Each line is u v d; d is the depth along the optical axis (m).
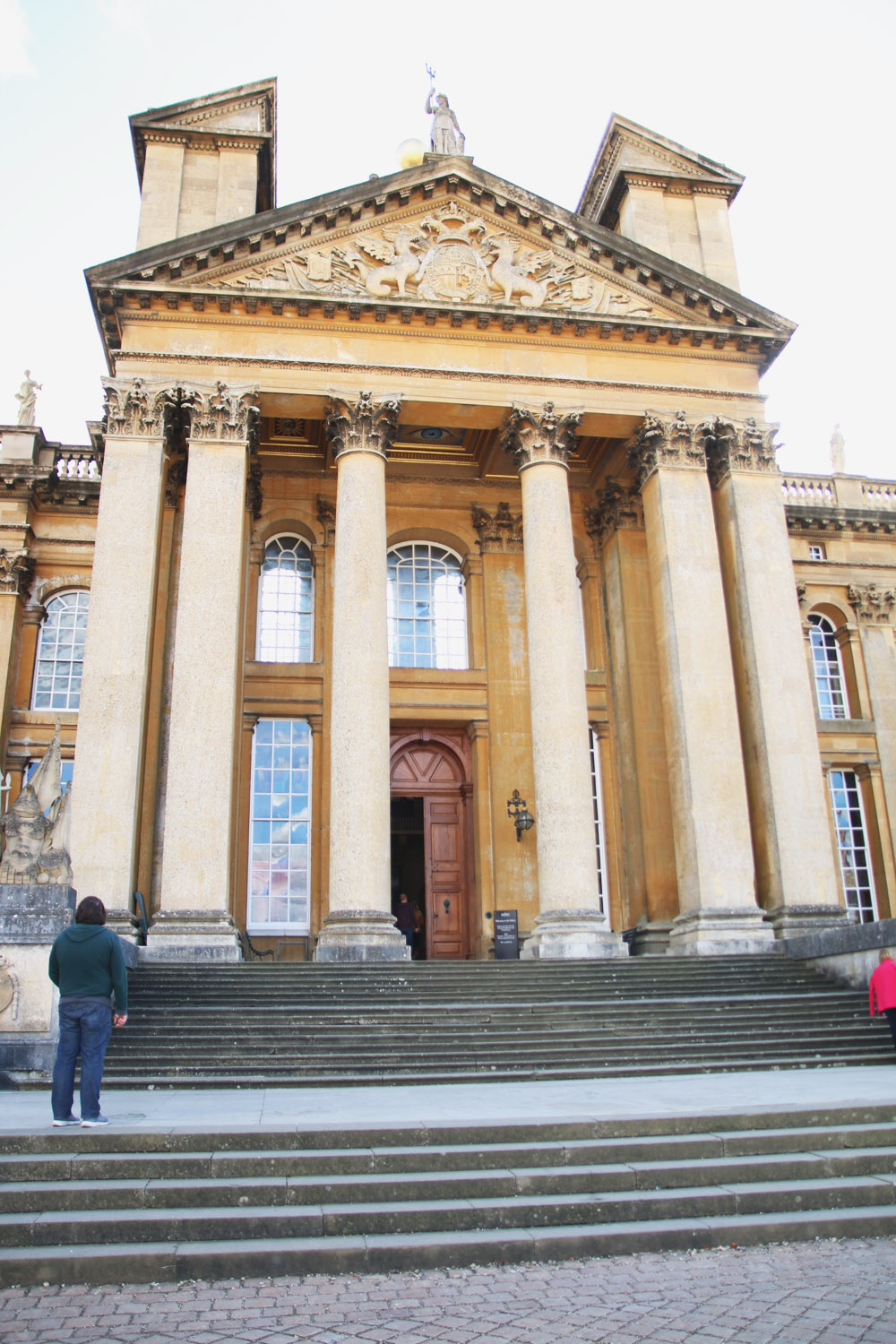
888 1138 8.38
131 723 19.19
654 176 26.58
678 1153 7.96
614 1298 5.88
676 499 22.64
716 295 23.78
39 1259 6.19
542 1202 7.11
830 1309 5.64
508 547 27.27
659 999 16.41
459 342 22.88
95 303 22.27
